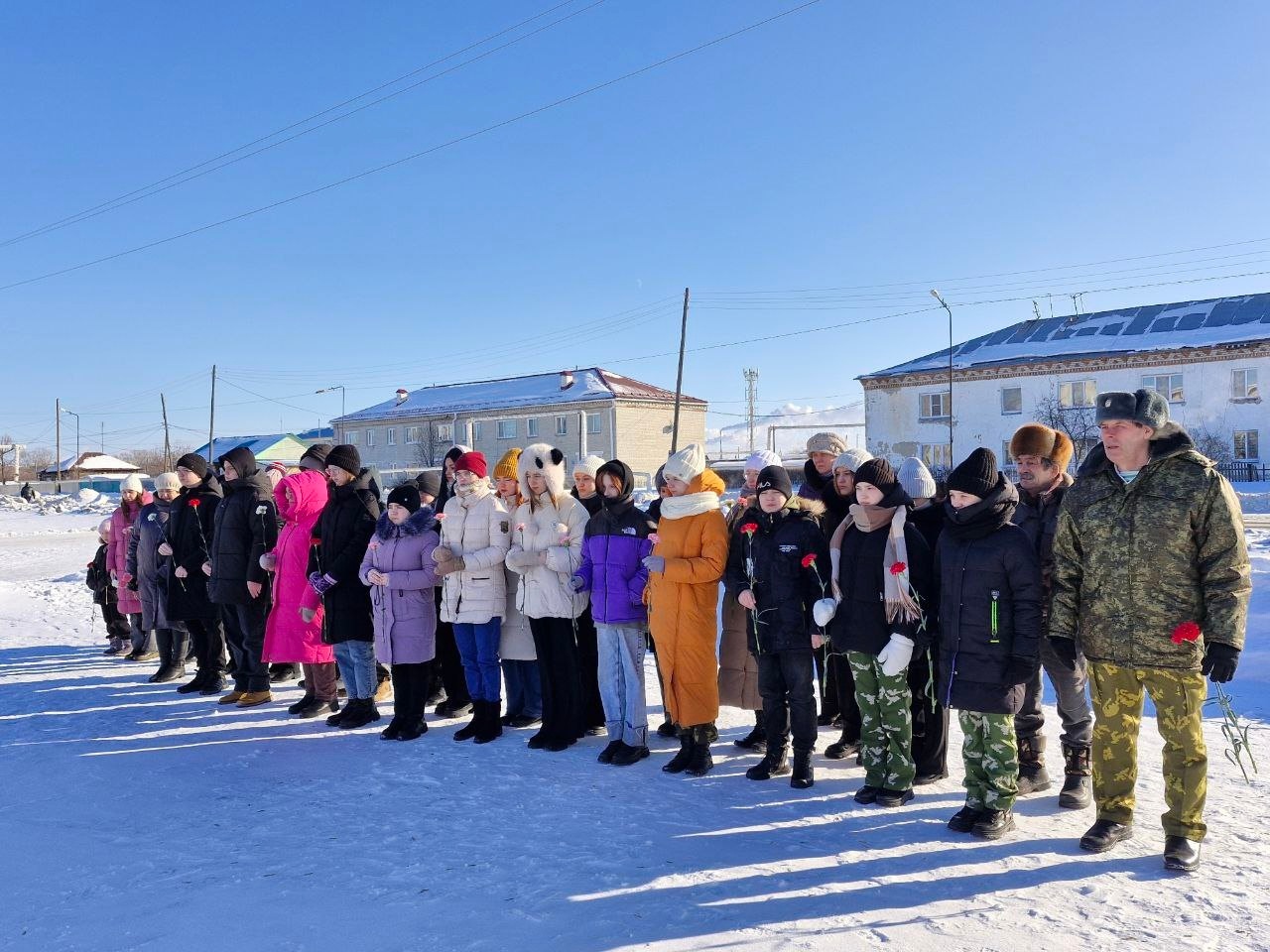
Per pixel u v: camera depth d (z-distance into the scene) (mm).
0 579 18641
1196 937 3027
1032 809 4465
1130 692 3869
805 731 4902
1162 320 44281
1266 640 7977
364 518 6316
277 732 6273
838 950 2986
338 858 3947
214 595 7145
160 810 4672
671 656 5160
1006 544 4113
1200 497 3637
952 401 45656
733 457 70375
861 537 4699
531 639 6180
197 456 7723
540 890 3537
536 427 57219
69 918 3432
